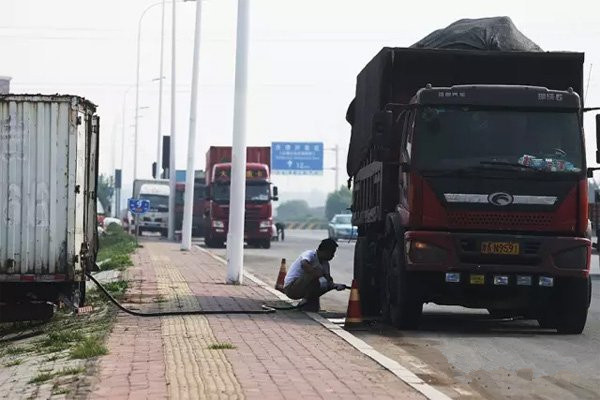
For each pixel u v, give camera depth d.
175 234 86.06
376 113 20.22
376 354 15.59
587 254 19.86
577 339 19.44
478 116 19.95
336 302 27.86
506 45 22.81
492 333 20.38
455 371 15.13
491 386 13.80
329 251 23.58
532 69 22.34
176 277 35.41
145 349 16.08
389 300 21.52
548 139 19.97
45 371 14.77
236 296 27.34
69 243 22.41
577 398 12.98
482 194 19.72
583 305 20.12
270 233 69.12
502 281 19.73
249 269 44.09
